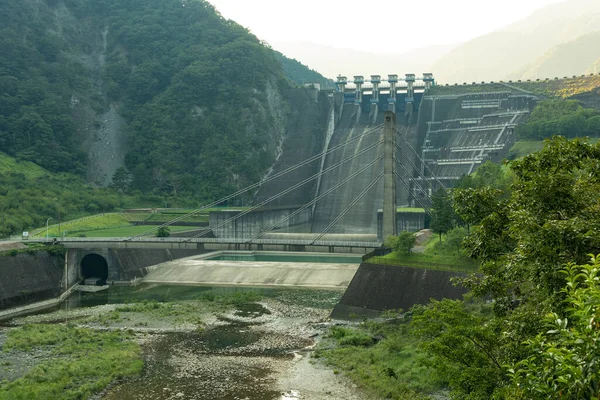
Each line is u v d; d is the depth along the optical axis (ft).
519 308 110.01
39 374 199.00
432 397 171.42
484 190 112.98
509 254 95.55
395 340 232.94
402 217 506.48
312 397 184.44
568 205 89.20
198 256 537.24
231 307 328.08
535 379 56.18
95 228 525.75
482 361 110.11
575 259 76.23
